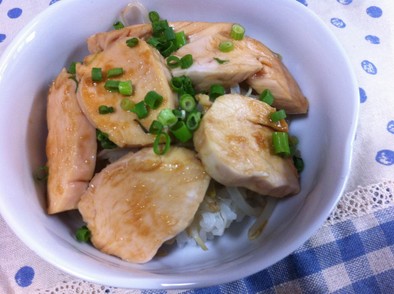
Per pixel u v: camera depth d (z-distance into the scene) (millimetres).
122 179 148
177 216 142
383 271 161
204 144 143
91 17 182
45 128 173
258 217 166
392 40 216
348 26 221
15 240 169
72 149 155
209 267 143
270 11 178
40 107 171
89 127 160
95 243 149
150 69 155
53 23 171
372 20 223
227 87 174
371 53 212
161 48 174
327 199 133
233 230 167
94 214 150
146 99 148
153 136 149
